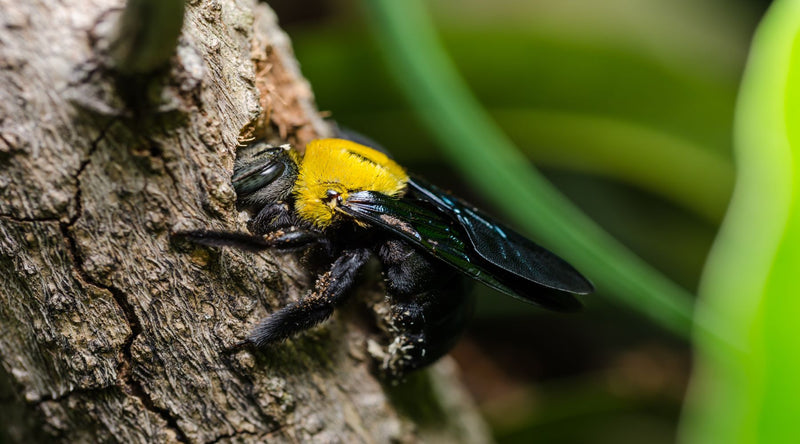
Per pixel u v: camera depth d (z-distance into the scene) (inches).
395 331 6.4
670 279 8.1
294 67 6.5
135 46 5.6
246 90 6.0
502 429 7.5
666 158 7.7
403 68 7.0
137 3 5.5
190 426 6.1
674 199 7.8
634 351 8.2
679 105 7.6
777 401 6.0
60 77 5.7
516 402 8.0
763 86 6.1
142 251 5.9
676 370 8.1
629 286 6.9
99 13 5.7
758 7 8.7
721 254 6.3
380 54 7.4
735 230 6.1
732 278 6.1
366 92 7.5
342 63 7.5
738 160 6.2
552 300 6.4
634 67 7.6
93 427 6.1
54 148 5.7
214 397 6.1
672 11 8.9
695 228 8.0
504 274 6.4
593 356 8.2
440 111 7.0
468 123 7.0
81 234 5.8
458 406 6.9
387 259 6.4
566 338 8.2
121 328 5.9
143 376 6.0
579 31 8.7
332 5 8.2
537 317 8.2
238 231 6.0
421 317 6.4
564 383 8.1
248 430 6.1
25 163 5.7
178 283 5.9
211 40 5.9
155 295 5.9
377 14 6.9
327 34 7.8
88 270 5.9
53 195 5.8
